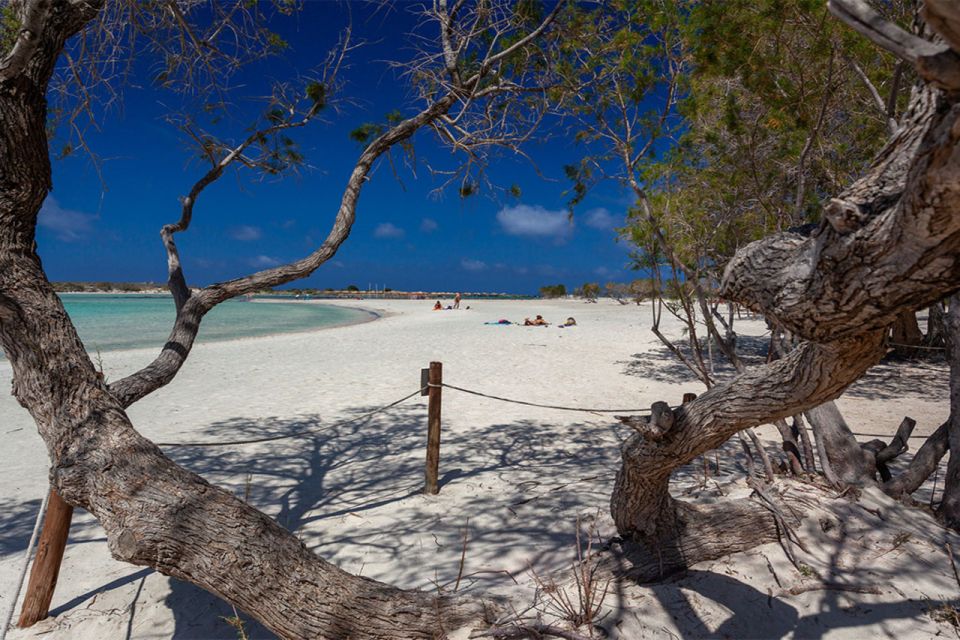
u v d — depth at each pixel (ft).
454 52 14.03
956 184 3.58
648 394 33.53
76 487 8.27
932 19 2.76
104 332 73.31
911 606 10.12
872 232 4.65
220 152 14.80
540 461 20.99
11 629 10.73
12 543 14.25
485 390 34.32
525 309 148.05
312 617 8.35
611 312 127.54
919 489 16.69
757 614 9.88
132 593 11.88
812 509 12.58
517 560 12.87
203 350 53.47
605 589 10.16
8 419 27.09
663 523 10.75
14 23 10.91
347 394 33.09
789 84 13.76
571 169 14.60
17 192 8.56
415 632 8.98
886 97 16.02
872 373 39.11
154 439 23.52
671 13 12.63
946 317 14.20
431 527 15.03
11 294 8.53
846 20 3.39
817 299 5.41
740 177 15.81
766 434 23.93
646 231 14.32
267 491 17.99
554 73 14.71
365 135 15.01
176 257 13.71
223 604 11.46
